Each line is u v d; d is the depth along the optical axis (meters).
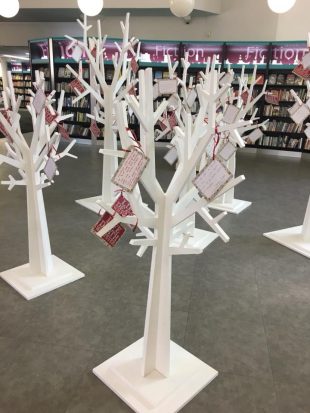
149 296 1.55
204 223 3.66
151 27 8.52
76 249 3.00
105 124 3.74
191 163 1.38
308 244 3.11
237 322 2.12
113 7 7.66
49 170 2.12
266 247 3.15
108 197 3.95
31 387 1.62
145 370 1.63
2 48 11.58
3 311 2.15
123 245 3.10
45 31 9.77
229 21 7.99
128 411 1.51
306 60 2.74
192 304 2.29
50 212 3.83
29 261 2.53
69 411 1.50
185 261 2.86
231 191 4.07
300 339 1.99
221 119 2.35
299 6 7.30
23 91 15.05
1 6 3.49
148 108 1.29
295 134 7.40
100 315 2.15
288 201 4.41
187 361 1.75
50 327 2.03
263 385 1.67
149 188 1.39
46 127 2.17
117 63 3.68
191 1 5.04
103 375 1.66
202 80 2.75
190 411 1.52
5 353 1.82
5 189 4.50
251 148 7.77
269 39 7.75
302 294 2.44
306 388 1.66
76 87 3.72
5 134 2.28
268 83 7.34
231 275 2.66
